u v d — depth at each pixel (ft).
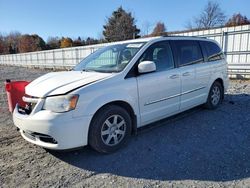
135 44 13.91
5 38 266.77
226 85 19.62
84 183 9.36
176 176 9.63
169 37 14.98
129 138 13.14
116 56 13.67
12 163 11.08
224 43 37.06
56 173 10.13
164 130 14.49
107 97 11.09
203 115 17.16
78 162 11.01
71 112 10.17
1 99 26.48
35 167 10.66
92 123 10.93
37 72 70.33
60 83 11.21
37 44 235.40
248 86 28.81
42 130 10.18
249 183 8.95
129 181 9.41
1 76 57.21
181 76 14.78
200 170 10.00
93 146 11.18
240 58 35.53
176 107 14.83
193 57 16.25
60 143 10.17
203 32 39.73
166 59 14.28
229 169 9.97
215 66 18.02
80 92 10.38
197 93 16.51
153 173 9.91
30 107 11.19
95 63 14.48
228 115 17.06
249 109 18.39
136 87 12.26
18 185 9.32
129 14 165.68
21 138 14.06
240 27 34.78
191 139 13.14
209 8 146.51
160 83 13.42
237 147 11.97
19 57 120.06
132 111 12.42
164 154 11.51
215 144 12.42
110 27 167.84
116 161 11.00
